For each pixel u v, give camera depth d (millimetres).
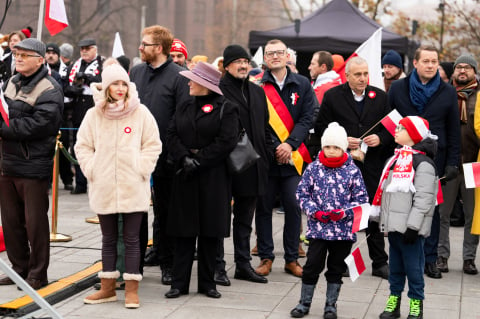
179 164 6785
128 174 6523
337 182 6414
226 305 6723
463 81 8586
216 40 55281
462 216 10969
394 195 6297
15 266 7156
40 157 6867
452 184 8188
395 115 7543
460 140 7949
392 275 6465
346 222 6383
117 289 7176
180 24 52031
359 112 7867
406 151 6312
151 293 7062
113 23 41969
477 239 8211
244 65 7449
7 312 6297
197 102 6848
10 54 10430
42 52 6852
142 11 42000
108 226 6625
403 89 8078
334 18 15695
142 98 7461
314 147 8180
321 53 9984
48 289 6867
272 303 6832
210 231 6785
